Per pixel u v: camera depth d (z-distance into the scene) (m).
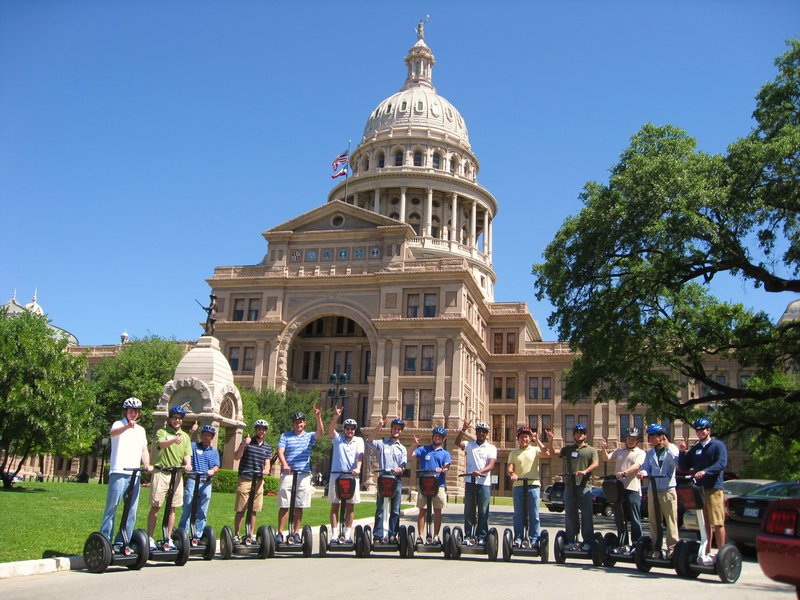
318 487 64.88
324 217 76.25
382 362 68.81
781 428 37.25
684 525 20.56
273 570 12.88
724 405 38.16
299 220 76.44
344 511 15.42
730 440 73.00
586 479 14.85
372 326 70.81
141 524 18.84
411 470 65.31
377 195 98.62
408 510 33.75
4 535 15.13
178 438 14.41
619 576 12.90
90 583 11.20
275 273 74.75
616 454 15.18
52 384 36.38
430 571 13.05
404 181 97.88
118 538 12.80
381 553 15.63
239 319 74.62
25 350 36.19
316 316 72.69
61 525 17.61
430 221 97.38
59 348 38.06
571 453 14.95
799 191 28.86
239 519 15.47
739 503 17.98
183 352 73.56
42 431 36.16
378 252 73.38
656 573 13.55
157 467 14.13
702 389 73.38
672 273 32.50
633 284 33.56
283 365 71.81
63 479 78.19
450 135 104.00
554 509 40.91
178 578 11.86
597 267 33.69
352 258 74.00
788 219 30.69
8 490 31.84
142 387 63.69
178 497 14.30
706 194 28.98
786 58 31.41
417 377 67.75
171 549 13.48
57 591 10.46
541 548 14.64
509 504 54.88
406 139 102.12
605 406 78.06
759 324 35.38
